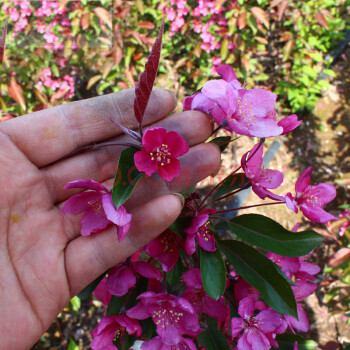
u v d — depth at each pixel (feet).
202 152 0.74
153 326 0.78
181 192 0.81
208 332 0.79
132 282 0.74
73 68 1.95
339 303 1.59
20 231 0.75
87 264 0.74
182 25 1.93
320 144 2.13
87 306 1.64
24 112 1.62
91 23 1.69
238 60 1.97
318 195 0.78
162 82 2.09
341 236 1.75
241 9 1.79
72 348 1.13
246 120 0.69
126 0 1.68
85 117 0.79
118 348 0.76
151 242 0.76
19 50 1.75
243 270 0.71
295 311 0.65
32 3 1.79
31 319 0.74
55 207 0.81
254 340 0.71
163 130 0.61
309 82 2.11
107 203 0.62
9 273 0.73
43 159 0.80
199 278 0.74
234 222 0.75
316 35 2.32
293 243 0.70
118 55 1.67
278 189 1.98
